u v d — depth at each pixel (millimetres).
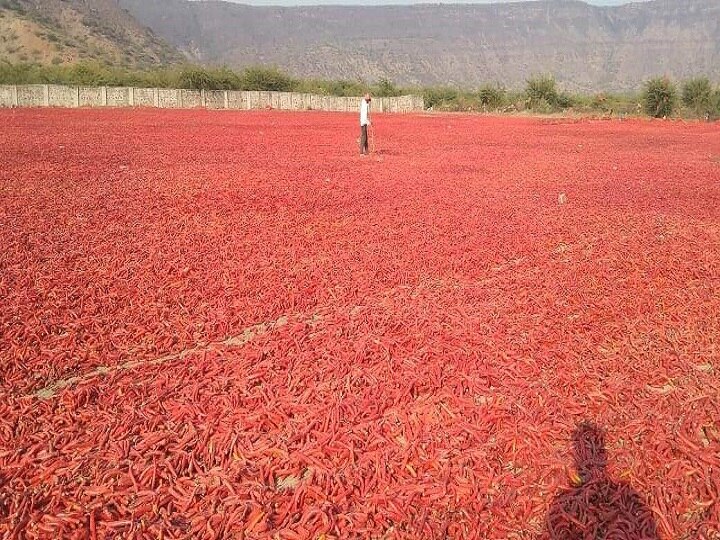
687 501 4238
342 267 9203
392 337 6656
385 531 3941
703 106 56844
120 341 6547
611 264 9773
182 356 6367
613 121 53312
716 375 6125
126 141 26547
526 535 3920
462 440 4836
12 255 9125
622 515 4055
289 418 5117
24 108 52188
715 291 8609
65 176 16359
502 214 13117
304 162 20812
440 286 8578
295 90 74750
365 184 16391
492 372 5918
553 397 5504
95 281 8227
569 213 13453
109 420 5020
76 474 4352
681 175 19859
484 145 29438
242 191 14875
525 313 7520
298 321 7289
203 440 4754
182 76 69188
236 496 4129
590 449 4766
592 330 7117
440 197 14828
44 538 3754
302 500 4141
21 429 4859
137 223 11469
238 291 8070
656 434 4957
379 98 72000
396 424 5094
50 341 6441
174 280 8438
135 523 3883
